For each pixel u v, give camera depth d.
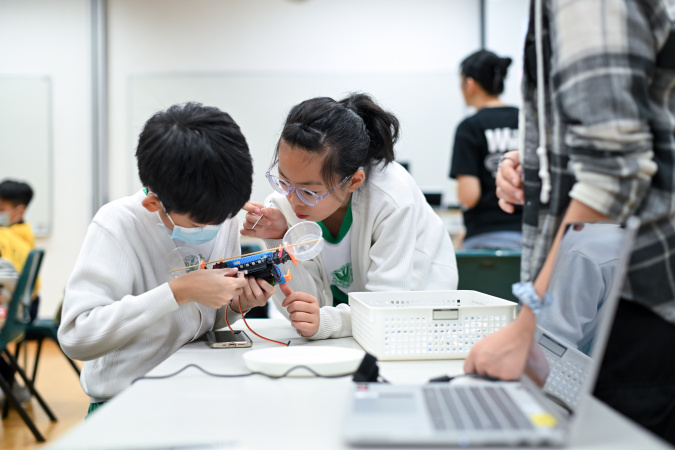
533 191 1.02
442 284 1.52
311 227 1.33
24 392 3.13
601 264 0.88
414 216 1.46
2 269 2.52
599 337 0.70
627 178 0.81
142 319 1.17
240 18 5.07
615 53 0.81
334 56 5.07
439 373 1.01
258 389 0.89
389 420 0.68
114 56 5.09
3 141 5.14
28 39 5.13
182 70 5.08
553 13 0.88
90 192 5.14
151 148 1.12
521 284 0.89
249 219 1.53
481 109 2.77
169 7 5.07
